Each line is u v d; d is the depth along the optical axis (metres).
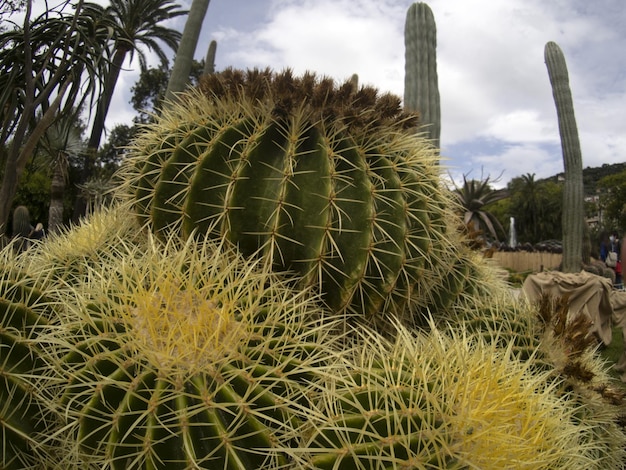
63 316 1.82
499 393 1.62
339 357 1.69
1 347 1.66
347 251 2.12
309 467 1.40
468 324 2.59
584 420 2.32
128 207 2.47
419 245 2.31
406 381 1.59
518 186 52.56
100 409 1.51
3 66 5.22
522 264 23.12
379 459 1.35
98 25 5.90
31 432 1.63
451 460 1.40
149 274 1.77
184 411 1.40
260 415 1.44
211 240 2.07
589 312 6.14
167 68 19.72
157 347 1.55
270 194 2.14
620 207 41.75
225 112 2.28
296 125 2.20
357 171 2.18
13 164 5.13
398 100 2.38
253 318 1.74
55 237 2.73
